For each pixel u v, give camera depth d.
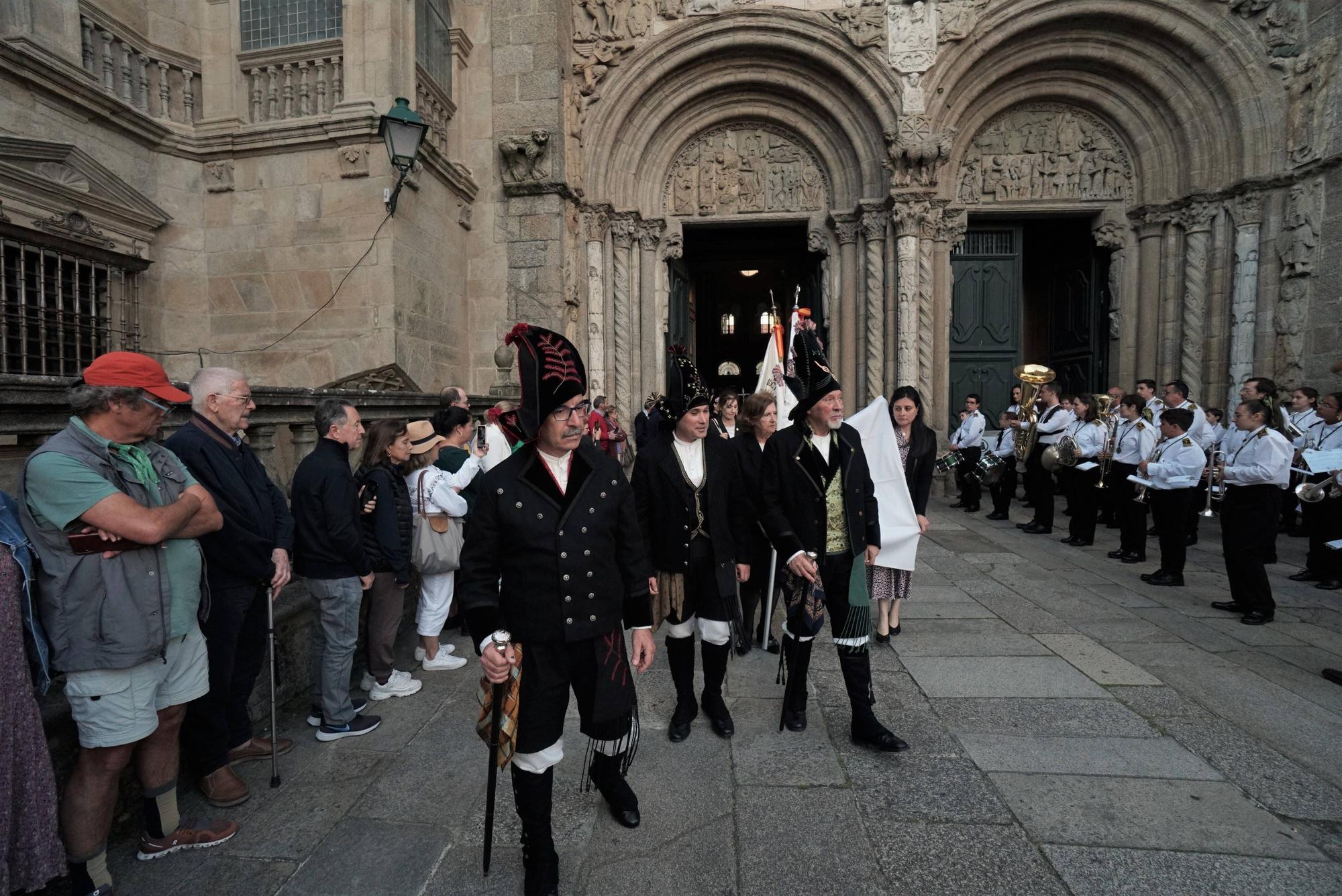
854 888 2.20
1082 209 11.71
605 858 2.38
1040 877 2.23
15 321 6.45
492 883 2.25
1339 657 4.24
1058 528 8.99
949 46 10.73
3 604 1.88
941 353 11.68
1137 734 3.22
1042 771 2.90
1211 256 10.99
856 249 11.78
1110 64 11.07
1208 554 7.40
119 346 7.59
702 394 3.23
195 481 2.52
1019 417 8.96
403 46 8.27
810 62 11.21
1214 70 10.51
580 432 2.21
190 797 2.77
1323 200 9.95
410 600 5.04
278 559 2.99
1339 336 9.76
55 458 2.00
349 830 2.55
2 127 6.27
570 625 2.16
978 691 3.73
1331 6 9.74
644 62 11.25
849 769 2.95
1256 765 2.93
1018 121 11.70
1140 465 6.23
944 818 2.58
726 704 3.66
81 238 6.98
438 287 9.52
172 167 8.14
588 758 2.88
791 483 3.16
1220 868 2.26
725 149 12.10
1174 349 11.38
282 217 8.30
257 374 8.41
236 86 8.38
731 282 25.66
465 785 2.88
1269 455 4.77
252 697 3.46
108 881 2.17
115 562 2.07
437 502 3.99
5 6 6.28
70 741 2.42
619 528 2.36
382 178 8.06
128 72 7.71
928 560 6.96
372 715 3.49
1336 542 4.26
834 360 12.05
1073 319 13.23
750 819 2.59
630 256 12.11
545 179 10.59
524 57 10.66
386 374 8.23
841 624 3.17
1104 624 4.89
